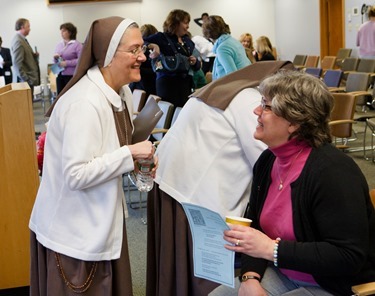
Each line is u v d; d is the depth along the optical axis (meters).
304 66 11.90
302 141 1.63
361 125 7.14
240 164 2.20
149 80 6.35
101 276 1.96
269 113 1.63
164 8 14.11
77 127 1.84
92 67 1.98
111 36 1.90
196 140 2.22
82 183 1.83
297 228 1.61
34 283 2.12
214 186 2.18
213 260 1.70
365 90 6.50
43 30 13.77
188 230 2.22
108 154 1.88
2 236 2.71
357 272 1.55
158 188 2.29
